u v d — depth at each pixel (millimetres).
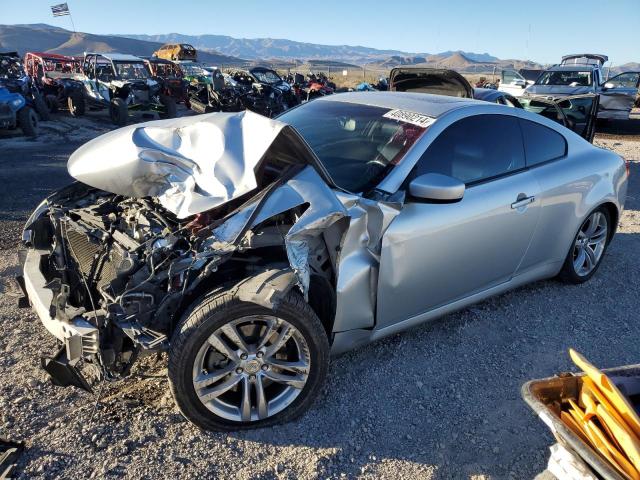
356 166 3234
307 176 2766
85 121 16141
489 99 12227
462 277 3484
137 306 2490
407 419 2930
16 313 3816
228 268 2793
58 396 2939
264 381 2822
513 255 3785
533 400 2006
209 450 2609
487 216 3430
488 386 3256
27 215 6199
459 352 3572
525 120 3926
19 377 3084
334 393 3092
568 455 1932
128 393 2984
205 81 22859
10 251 5008
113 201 3479
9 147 11094
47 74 19188
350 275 2883
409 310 3285
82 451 2549
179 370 2486
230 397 2795
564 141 4215
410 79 5402
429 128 3320
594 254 4633
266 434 2744
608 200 4391
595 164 4293
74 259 3238
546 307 4246
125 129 3420
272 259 2855
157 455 2557
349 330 3041
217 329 2512
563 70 18188
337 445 2709
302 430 2789
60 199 3627
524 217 3691
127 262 2629
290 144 2797
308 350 2734
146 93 16156
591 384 1983
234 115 3127
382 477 2539
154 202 3125
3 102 11859
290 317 2633
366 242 2926
